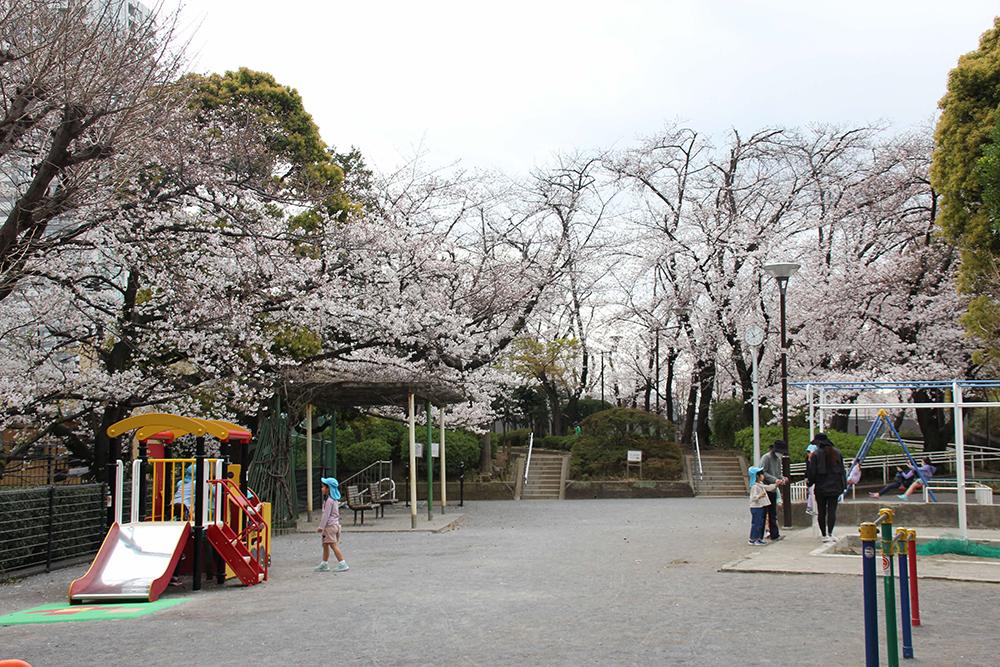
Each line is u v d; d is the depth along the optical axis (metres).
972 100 18.25
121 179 10.50
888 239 29.31
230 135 15.03
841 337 29.20
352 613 7.36
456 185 24.83
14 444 17.12
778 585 8.31
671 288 33.25
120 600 8.63
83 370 16.31
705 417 35.72
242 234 14.50
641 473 29.41
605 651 5.54
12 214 9.37
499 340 27.52
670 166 32.19
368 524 18.02
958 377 26.47
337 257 19.31
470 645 5.86
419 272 22.36
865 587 4.71
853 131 29.98
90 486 13.03
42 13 9.05
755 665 5.08
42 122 10.42
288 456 17.55
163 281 14.99
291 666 5.36
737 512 21.02
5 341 14.63
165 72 10.14
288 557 12.83
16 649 6.09
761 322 29.06
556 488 29.22
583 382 40.94
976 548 10.34
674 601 7.55
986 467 27.27
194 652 5.87
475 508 23.64
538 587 8.81
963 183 18.16
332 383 17.64
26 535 11.22
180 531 9.61
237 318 15.06
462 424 27.84
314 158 25.45
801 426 31.06
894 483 21.61
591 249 29.48
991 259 17.23
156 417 9.95
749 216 31.17
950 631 6.05
